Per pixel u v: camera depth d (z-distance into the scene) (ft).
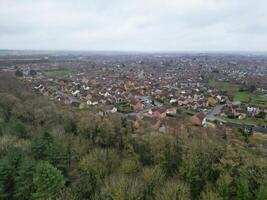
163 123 292.40
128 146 195.31
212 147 161.07
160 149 171.42
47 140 155.74
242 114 387.75
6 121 240.73
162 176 140.36
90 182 139.23
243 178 128.98
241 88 609.42
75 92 521.65
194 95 527.40
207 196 119.96
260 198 118.01
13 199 119.44
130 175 144.46
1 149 154.20
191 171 142.41
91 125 221.46
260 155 181.47
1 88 330.13
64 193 118.93
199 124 323.98
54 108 276.82
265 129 312.71
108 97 479.41
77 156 168.45
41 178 115.75
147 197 123.54
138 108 410.52
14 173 124.36
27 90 393.09
